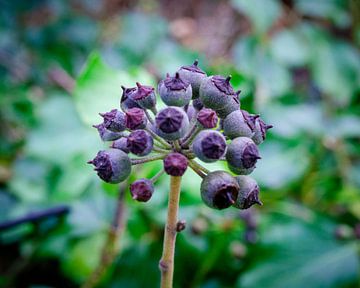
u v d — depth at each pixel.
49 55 0.38
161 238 0.24
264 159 0.25
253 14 0.30
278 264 0.24
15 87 0.35
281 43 0.31
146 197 0.13
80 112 0.20
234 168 0.13
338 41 0.32
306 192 0.29
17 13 0.42
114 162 0.13
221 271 0.24
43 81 0.38
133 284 0.23
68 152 0.24
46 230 0.24
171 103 0.13
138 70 0.21
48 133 0.25
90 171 0.23
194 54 0.29
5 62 0.38
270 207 0.26
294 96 0.29
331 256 0.24
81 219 0.23
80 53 0.39
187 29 0.46
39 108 0.27
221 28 0.47
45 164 0.27
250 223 0.24
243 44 0.30
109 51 0.35
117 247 0.21
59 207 0.23
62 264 0.24
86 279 0.24
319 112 0.28
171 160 0.13
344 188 0.28
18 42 0.39
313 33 0.31
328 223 0.26
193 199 0.20
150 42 0.36
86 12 0.47
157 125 0.13
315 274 0.24
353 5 0.33
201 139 0.13
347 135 0.28
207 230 0.24
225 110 0.14
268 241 0.25
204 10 0.50
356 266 0.24
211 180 0.13
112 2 0.48
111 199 0.23
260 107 0.27
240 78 0.22
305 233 0.25
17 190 0.26
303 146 0.27
